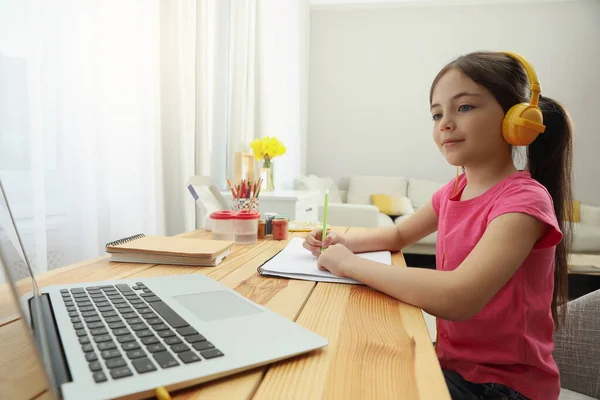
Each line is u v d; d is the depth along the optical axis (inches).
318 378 14.6
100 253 60.7
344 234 37.1
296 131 162.6
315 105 185.5
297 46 160.6
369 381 14.5
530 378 27.4
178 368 13.6
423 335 18.9
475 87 27.8
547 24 169.9
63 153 54.0
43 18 50.4
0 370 11.5
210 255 31.6
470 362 28.4
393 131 181.5
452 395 25.9
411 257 147.9
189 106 80.9
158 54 72.0
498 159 30.1
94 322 17.2
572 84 170.2
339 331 19.2
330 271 29.0
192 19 80.7
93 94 58.1
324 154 186.5
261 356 15.1
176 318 18.2
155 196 72.6
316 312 21.9
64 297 21.0
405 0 171.6
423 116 179.3
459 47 175.3
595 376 31.0
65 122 53.9
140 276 28.3
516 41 171.9
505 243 24.4
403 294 23.7
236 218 41.7
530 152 32.2
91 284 24.1
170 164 76.8
